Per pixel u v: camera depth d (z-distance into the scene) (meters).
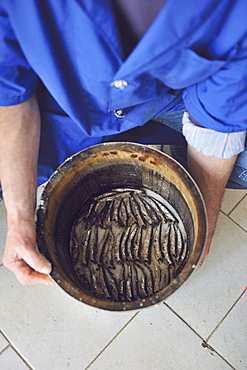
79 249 0.99
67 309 1.09
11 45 0.62
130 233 1.01
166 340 1.04
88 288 0.92
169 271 0.95
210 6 0.52
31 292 1.12
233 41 0.58
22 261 0.72
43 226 0.75
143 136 1.04
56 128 0.91
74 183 0.89
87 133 0.85
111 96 0.69
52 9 0.55
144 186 1.02
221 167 0.84
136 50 0.56
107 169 0.92
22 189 0.73
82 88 0.71
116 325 1.06
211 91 0.68
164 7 0.51
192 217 0.78
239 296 1.08
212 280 1.11
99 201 1.04
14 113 0.75
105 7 0.54
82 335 1.05
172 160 0.79
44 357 1.03
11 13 0.56
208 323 1.05
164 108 0.90
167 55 0.58
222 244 1.16
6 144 0.75
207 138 0.77
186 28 0.54
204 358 1.01
